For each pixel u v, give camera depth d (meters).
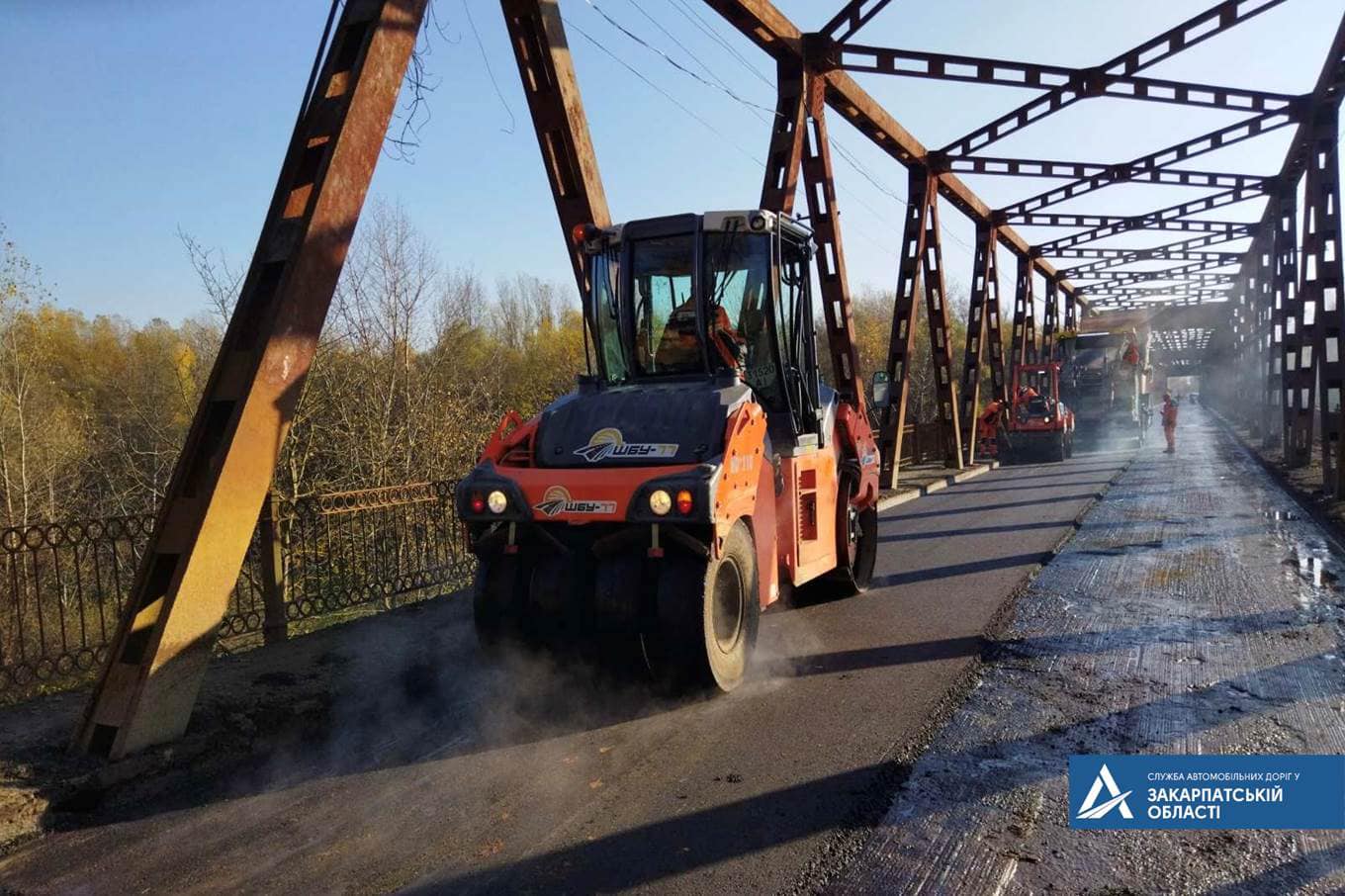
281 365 5.42
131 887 3.68
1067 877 3.53
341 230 5.67
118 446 21.52
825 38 14.87
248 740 5.29
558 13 9.82
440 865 3.75
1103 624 7.52
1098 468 25.03
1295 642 6.81
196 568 5.09
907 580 9.84
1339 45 16.08
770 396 7.28
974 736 5.06
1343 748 4.76
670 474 5.59
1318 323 17.19
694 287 6.81
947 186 22.58
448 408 19.28
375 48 5.78
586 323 7.39
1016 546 11.73
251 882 3.67
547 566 5.94
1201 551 10.85
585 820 4.14
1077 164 21.53
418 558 9.41
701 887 3.48
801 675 6.38
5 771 4.58
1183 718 5.25
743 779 4.55
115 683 5.00
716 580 5.81
